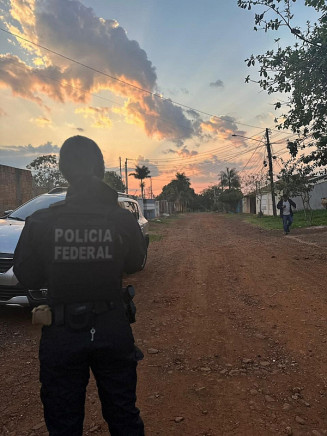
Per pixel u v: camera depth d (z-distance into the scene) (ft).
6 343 14.61
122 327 6.25
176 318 17.43
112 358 6.16
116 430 6.37
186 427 9.20
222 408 9.97
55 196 23.76
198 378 11.63
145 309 18.94
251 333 15.30
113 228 6.29
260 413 9.70
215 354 13.35
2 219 21.71
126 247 6.51
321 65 24.84
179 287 23.45
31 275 6.49
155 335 15.31
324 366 12.21
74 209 6.29
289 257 32.68
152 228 80.79
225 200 214.48
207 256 35.76
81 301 6.03
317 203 104.17
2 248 16.60
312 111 27.27
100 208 6.42
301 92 26.27
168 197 292.81
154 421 9.46
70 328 5.95
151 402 10.34
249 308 18.63
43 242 6.21
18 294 16.22
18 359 13.24
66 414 6.08
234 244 44.62
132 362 6.39
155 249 42.73
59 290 6.05
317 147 31.96
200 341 14.60
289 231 55.36
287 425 9.17
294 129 28.63
